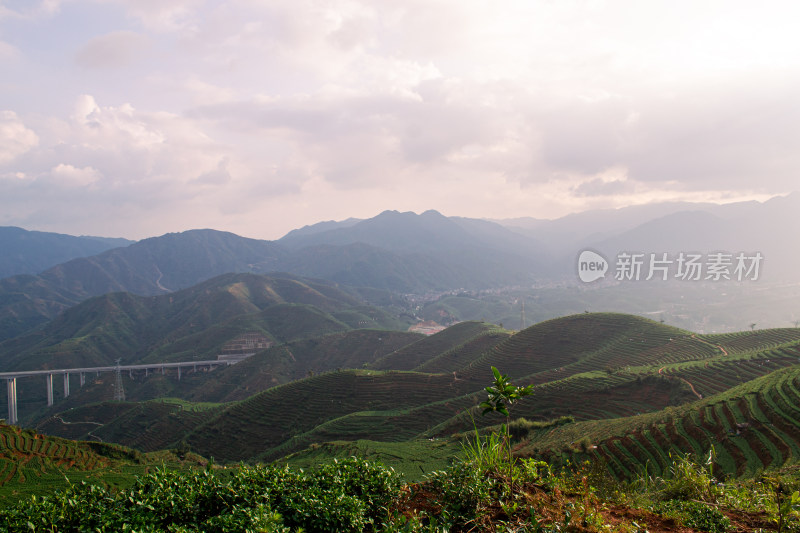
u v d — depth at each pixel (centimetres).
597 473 1038
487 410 805
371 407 10088
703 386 7100
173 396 18175
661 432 4353
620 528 698
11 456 3656
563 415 7438
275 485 705
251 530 555
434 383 11069
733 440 3844
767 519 823
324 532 633
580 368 10225
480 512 676
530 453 4612
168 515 639
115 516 612
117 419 12606
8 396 16888
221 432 9988
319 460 5981
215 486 702
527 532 609
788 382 4753
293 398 10731
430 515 695
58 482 3212
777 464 3244
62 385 19725
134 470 3891
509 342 13025
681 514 827
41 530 595
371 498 721
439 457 5434
